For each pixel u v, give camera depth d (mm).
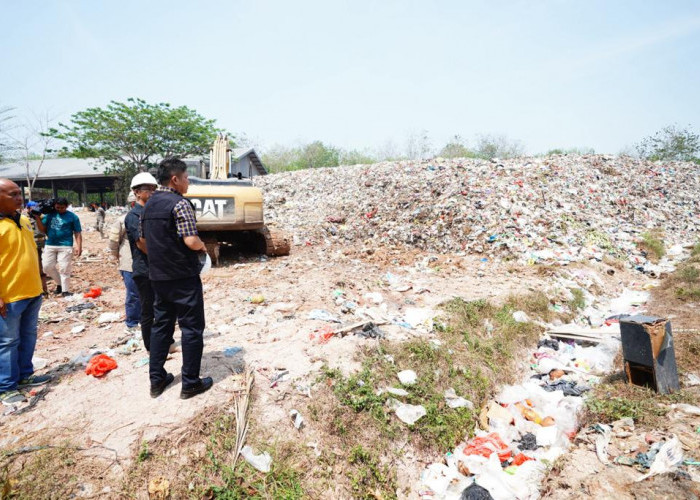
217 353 4172
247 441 3092
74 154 26750
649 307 6879
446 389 4137
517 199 11430
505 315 5801
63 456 2797
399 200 13008
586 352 5301
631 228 11008
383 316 5598
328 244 11594
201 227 8359
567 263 8617
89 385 3658
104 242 14070
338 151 38812
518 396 4391
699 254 9344
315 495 2902
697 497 2689
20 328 3717
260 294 6449
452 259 9305
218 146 9828
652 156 23875
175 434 3020
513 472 3357
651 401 4086
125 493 2619
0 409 3318
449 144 34000
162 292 3236
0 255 3395
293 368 3922
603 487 2955
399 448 3428
